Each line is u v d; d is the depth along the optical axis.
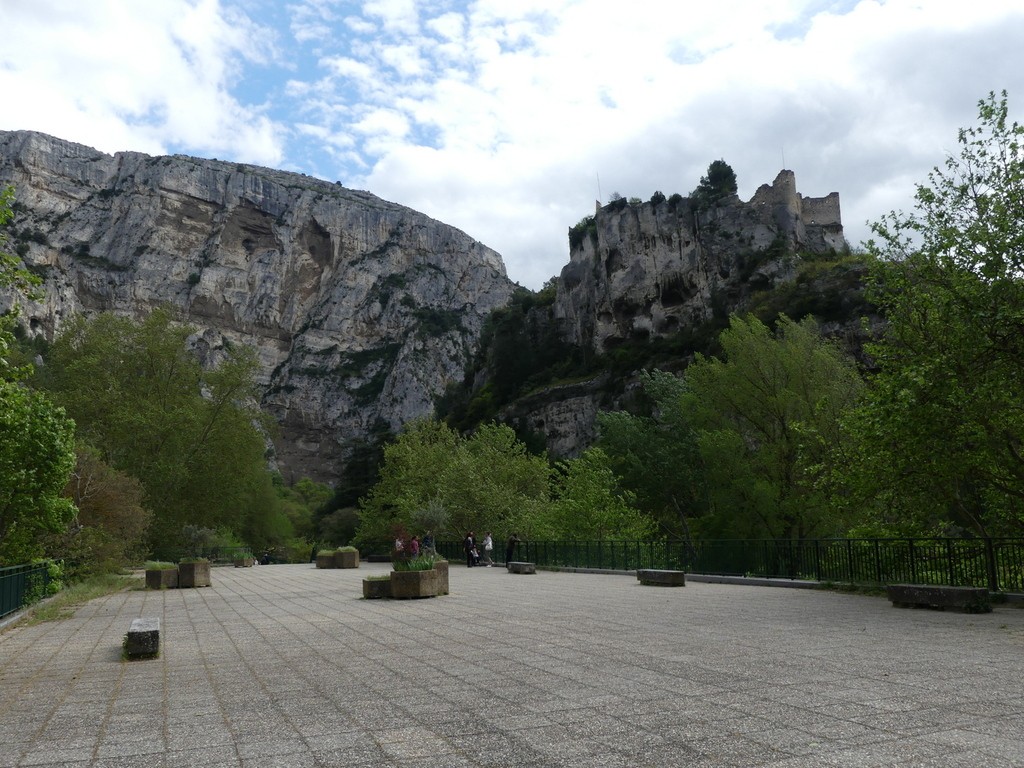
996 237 15.18
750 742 4.98
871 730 5.18
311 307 198.38
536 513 45.41
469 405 118.75
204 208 186.62
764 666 7.82
